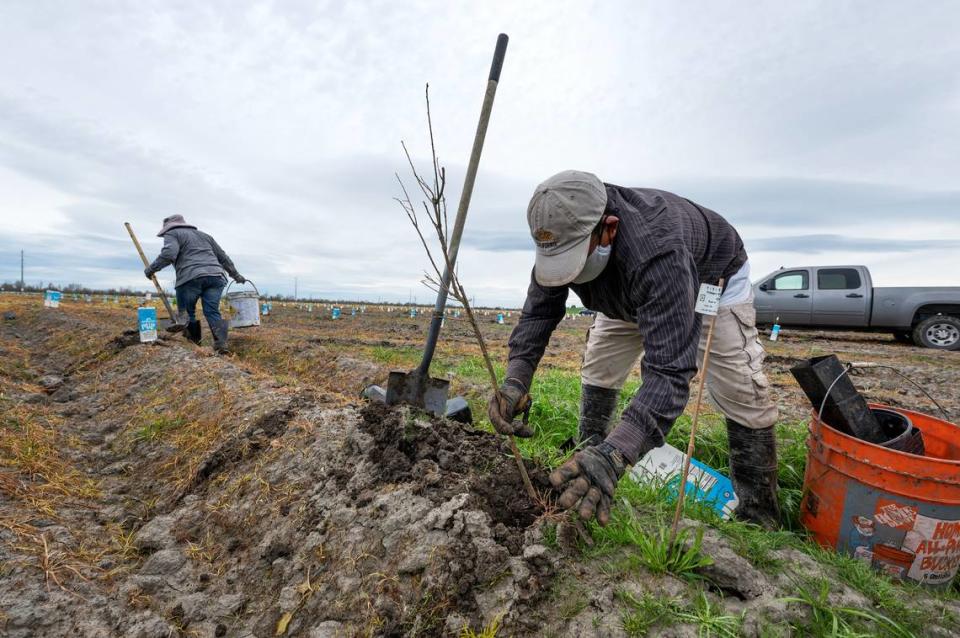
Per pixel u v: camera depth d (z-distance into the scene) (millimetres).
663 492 2377
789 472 3049
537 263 1733
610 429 3002
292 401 3279
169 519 2471
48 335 7777
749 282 2430
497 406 1890
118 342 5895
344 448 2512
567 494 1449
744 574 1702
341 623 1696
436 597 1647
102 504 2693
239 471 2703
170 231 6809
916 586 1948
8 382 4586
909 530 1981
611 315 2145
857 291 10328
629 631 1502
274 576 1997
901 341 10875
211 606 1915
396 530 1907
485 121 2305
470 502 1915
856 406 2307
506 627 1542
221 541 2283
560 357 7637
